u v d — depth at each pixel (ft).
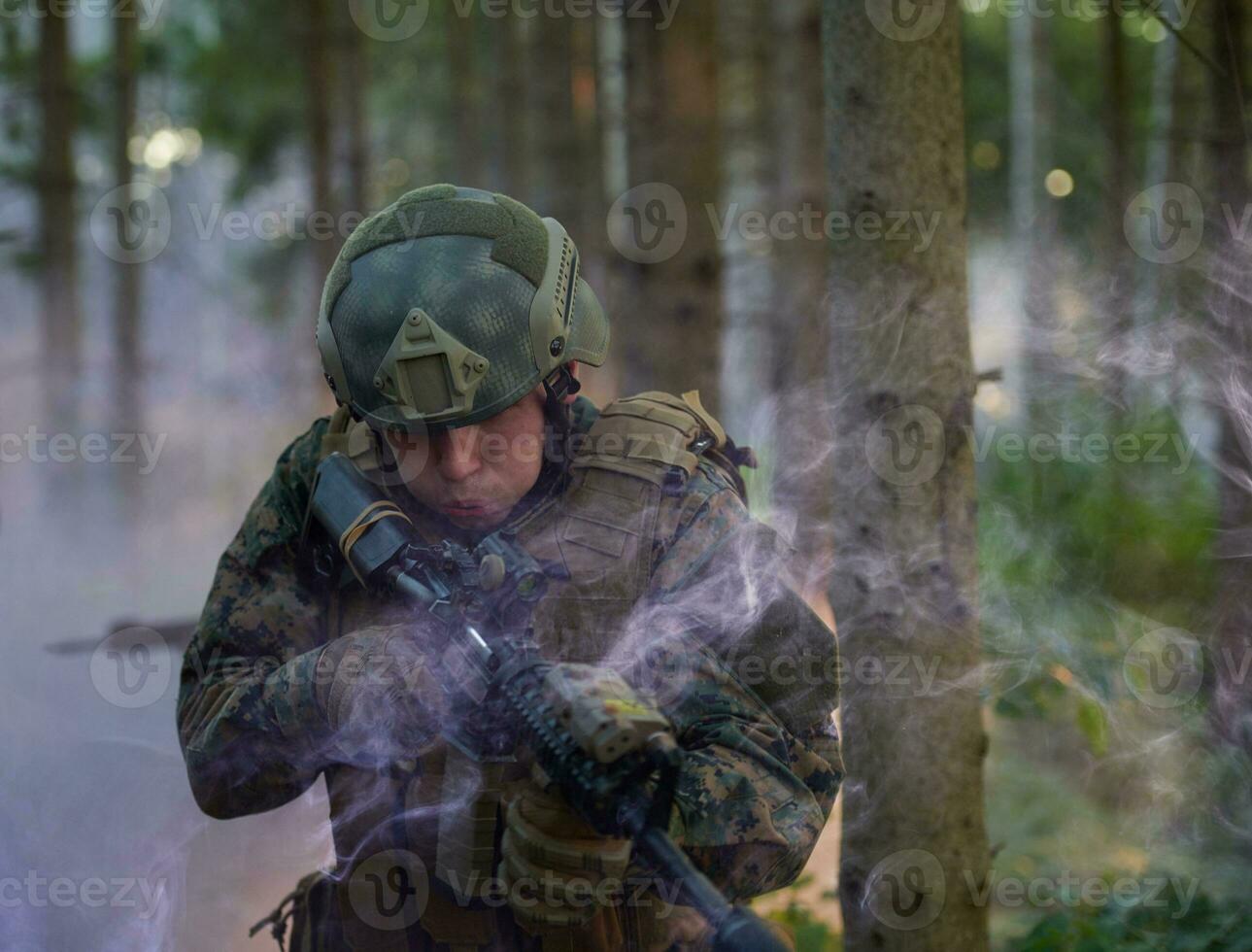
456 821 6.79
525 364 6.77
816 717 7.06
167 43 64.49
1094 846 13.82
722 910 5.14
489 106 62.85
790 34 32.40
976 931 9.28
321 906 7.68
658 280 18.97
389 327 6.70
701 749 6.59
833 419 9.39
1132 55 38.55
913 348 9.06
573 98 43.19
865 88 9.07
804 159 31.99
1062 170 41.88
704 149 18.98
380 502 7.19
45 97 46.52
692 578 6.83
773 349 32.91
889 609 9.12
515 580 6.51
